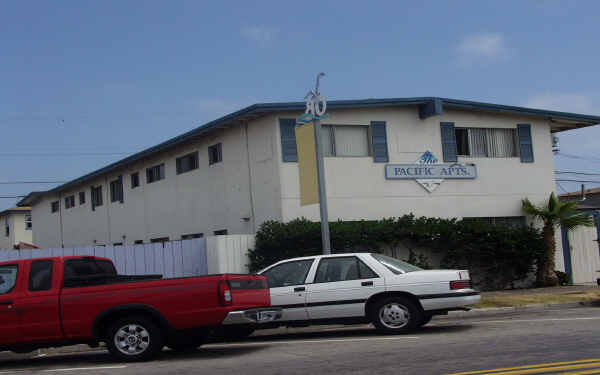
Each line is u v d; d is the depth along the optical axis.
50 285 10.20
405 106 21.92
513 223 23.30
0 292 10.24
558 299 17.12
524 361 8.26
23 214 52.75
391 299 11.84
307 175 16.98
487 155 23.23
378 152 21.34
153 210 28.05
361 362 8.84
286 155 20.16
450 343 10.18
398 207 21.41
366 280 11.99
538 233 22.17
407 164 21.69
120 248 19.39
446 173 22.23
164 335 10.02
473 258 20.92
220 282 9.74
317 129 16.61
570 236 23.12
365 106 20.92
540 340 9.99
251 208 21.39
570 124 25.48
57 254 18.86
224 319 9.67
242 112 20.42
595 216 21.84
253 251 19.39
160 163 27.61
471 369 7.90
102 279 10.67
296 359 9.46
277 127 20.22
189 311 9.77
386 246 20.16
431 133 22.22
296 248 18.84
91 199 34.06
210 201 23.84
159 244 19.52
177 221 26.16
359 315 11.95
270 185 20.42
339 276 12.18
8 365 11.18
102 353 12.13
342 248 19.09
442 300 11.72
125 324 10.05
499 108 22.94
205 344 12.51
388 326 11.84
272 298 12.20
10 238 52.91
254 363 9.32
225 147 22.94
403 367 8.27
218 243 18.98
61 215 38.12
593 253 23.33
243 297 10.08
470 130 23.11
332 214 20.50
